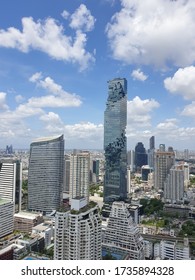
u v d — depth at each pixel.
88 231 113.06
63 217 115.44
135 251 150.12
